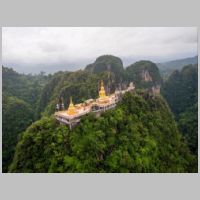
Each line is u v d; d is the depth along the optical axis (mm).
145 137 38312
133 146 35531
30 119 73375
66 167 30000
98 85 69375
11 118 69562
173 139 44906
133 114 41812
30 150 33312
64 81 85562
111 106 41000
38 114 81250
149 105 48219
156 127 43062
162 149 39312
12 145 58750
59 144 32406
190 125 73625
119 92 48406
